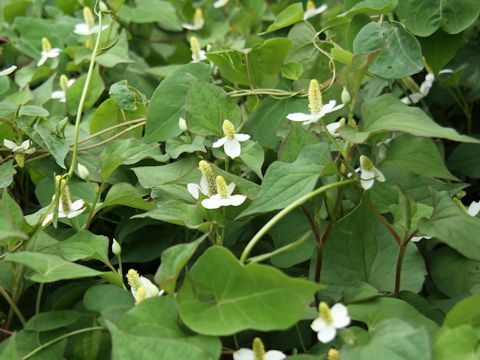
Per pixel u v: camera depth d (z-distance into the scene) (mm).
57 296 540
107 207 613
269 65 700
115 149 615
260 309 443
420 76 791
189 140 620
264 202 513
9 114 629
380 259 547
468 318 457
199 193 538
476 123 801
